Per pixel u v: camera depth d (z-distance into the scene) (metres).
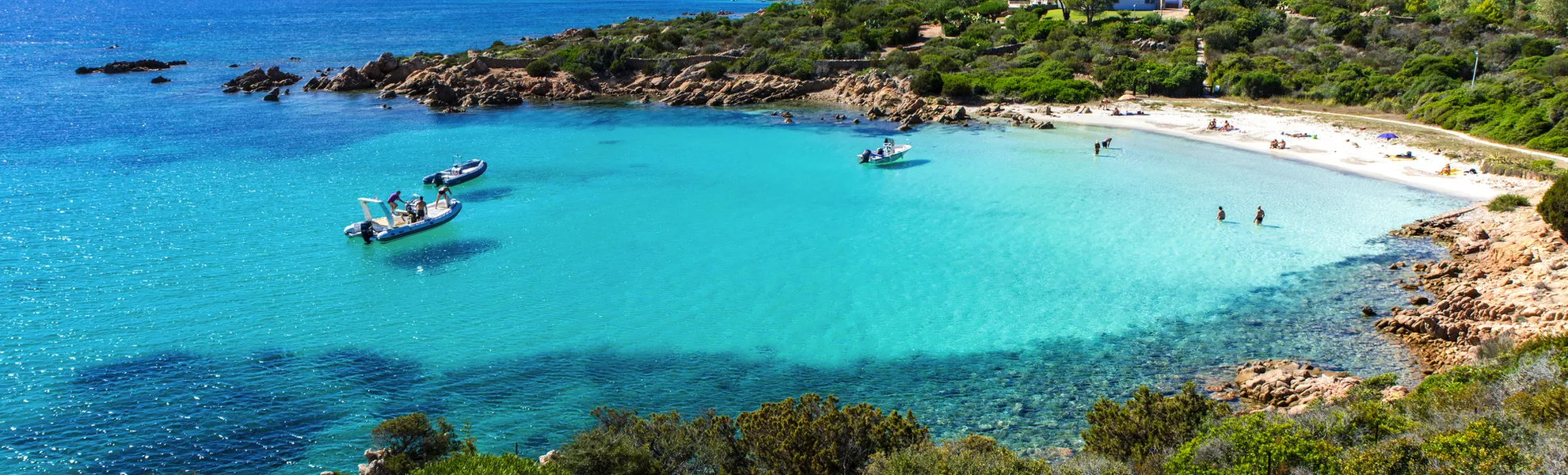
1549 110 72.38
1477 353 33.44
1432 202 58.75
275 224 58.00
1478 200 58.34
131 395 34.72
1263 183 64.56
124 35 198.50
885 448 25.89
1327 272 46.97
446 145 83.50
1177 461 23.47
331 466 30.17
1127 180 66.50
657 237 54.97
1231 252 50.28
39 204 61.69
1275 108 92.75
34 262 49.75
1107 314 42.22
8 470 29.64
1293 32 130.00
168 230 56.44
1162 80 101.50
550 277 48.06
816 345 39.44
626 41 129.38
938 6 160.88
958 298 44.50
